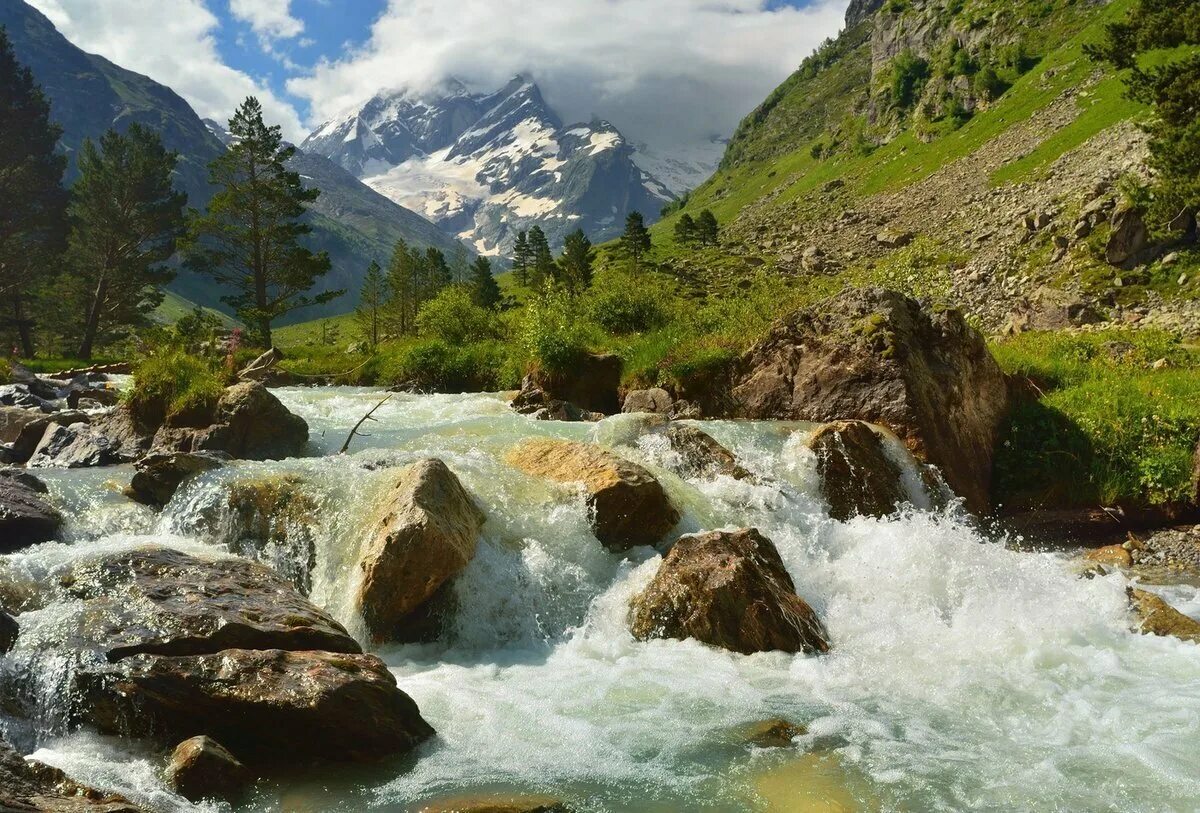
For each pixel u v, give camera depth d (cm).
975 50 16438
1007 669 913
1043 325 4031
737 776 674
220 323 4453
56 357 6512
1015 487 1719
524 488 1227
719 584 990
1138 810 624
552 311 2770
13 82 6756
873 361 1703
